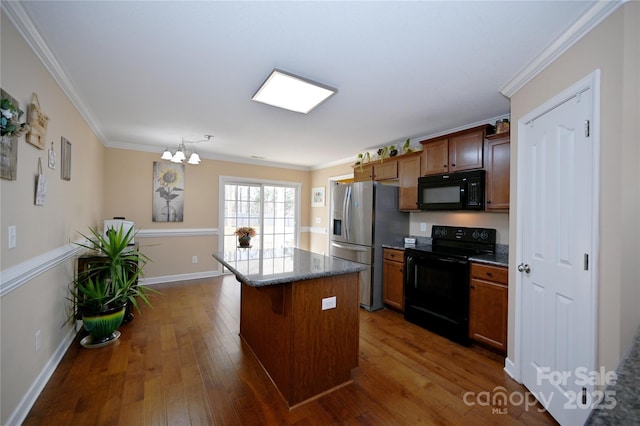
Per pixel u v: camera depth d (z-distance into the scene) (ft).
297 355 5.77
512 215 6.90
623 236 4.00
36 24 4.94
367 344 8.53
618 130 4.08
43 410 5.43
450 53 5.73
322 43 5.45
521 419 5.42
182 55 5.94
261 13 4.62
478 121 9.83
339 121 10.00
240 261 7.28
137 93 7.85
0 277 4.36
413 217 12.64
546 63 5.68
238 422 5.26
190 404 5.71
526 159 6.38
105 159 13.38
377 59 5.97
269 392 6.14
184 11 4.60
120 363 7.18
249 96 7.99
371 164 13.43
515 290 6.75
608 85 4.24
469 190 9.25
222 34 5.21
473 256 8.77
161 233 14.87
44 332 6.21
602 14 4.30
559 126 5.29
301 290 5.83
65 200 7.51
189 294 13.07
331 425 5.23
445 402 5.90
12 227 4.78
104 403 5.67
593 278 4.41
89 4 4.46
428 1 4.30
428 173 10.78
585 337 4.59
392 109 8.79
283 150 14.85
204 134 11.94
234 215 17.24
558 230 5.31
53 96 6.50
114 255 8.50
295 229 19.45
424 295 9.84
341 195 12.96
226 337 8.80
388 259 11.54
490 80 6.87
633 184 3.94
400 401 5.93
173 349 7.97
